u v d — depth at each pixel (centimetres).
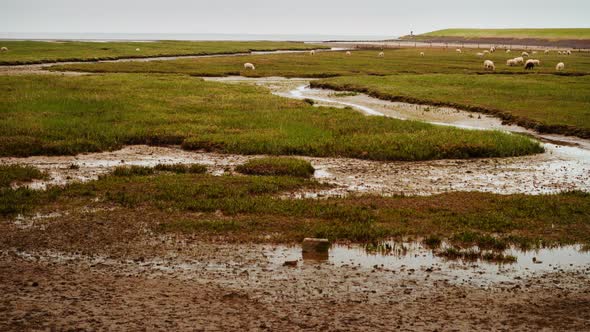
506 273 1074
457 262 1133
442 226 1361
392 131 2647
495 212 1473
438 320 860
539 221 1409
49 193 1595
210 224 1338
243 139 2416
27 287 962
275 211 1459
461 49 13950
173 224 1337
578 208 1509
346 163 2147
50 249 1170
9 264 1079
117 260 1111
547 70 6219
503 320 863
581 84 4581
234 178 1808
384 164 2139
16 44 11575
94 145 2316
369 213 1456
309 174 1953
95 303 899
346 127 2705
